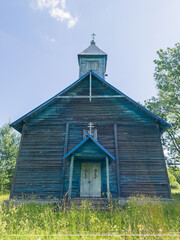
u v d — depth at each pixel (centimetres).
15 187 1005
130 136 1117
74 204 803
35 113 1200
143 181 994
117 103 1228
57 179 1023
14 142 3086
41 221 607
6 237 450
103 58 1755
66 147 1101
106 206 753
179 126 2112
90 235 468
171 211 750
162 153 1057
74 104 1246
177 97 2188
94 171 1055
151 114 1109
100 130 1149
